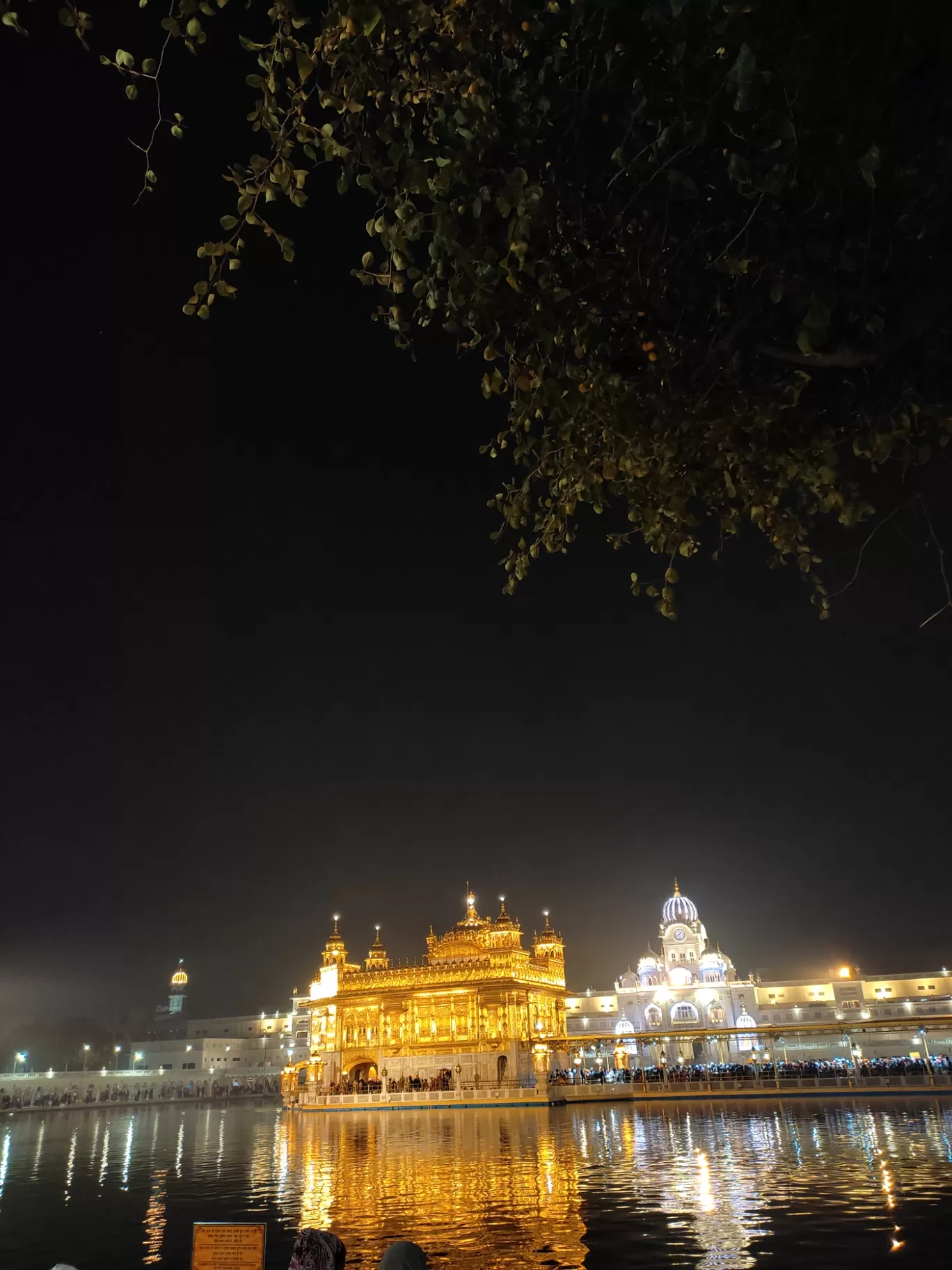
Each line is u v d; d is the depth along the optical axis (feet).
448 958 269.23
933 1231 62.54
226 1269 30.19
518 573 30.58
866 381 24.80
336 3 21.84
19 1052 480.23
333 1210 82.23
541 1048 245.65
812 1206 73.72
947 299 21.49
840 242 22.26
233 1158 133.08
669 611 28.96
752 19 19.54
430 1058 252.83
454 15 22.65
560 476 28.91
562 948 287.28
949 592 24.93
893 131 20.27
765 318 24.12
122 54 21.50
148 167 21.90
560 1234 67.36
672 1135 131.54
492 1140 137.49
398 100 23.40
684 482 28.55
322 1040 280.31
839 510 26.94
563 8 23.02
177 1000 577.43
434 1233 69.67
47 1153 153.89
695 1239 64.08
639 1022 361.71
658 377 25.76
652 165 22.70
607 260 24.67
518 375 26.22
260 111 23.62
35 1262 67.00
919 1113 149.48
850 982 354.33
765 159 20.08
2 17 20.71
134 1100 403.34
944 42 19.36
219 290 24.25
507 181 22.25
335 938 291.99
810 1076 207.21
